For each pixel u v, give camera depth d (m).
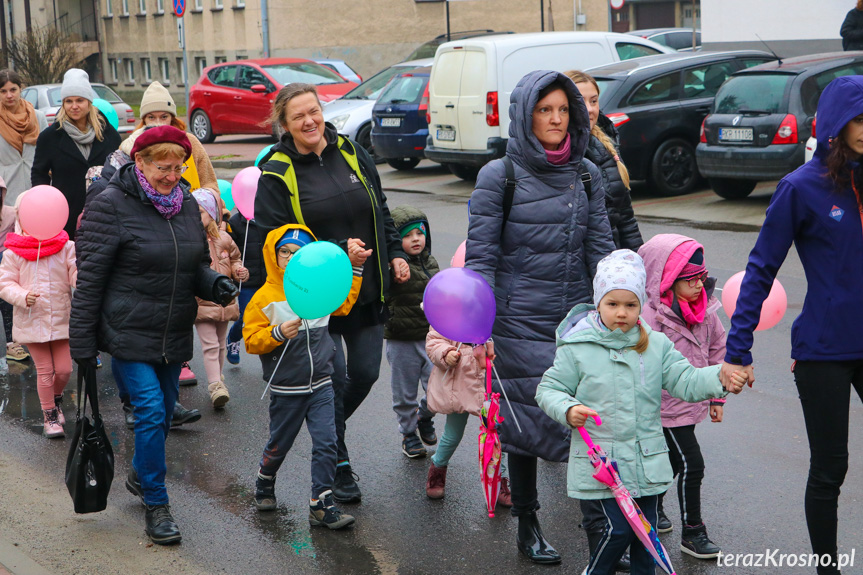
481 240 4.04
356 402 4.94
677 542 4.32
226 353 7.49
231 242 6.55
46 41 35.22
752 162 11.84
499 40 14.50
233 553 4.30
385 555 4.25
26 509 4.84
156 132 4.34
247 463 5.41
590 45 15.18
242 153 20.64
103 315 4.40
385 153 17.02
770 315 4.71
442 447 4.79
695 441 4.19
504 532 4.47
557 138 4.02
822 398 3.57
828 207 3.49
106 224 4.32
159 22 39.50
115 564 4.21
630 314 3.50
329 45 33.47
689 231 11.09
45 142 7.12
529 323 4.05
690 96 13.67
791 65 11.90
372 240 4.76
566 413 3.49
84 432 4.46
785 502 4.65
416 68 16.97
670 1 34.16
